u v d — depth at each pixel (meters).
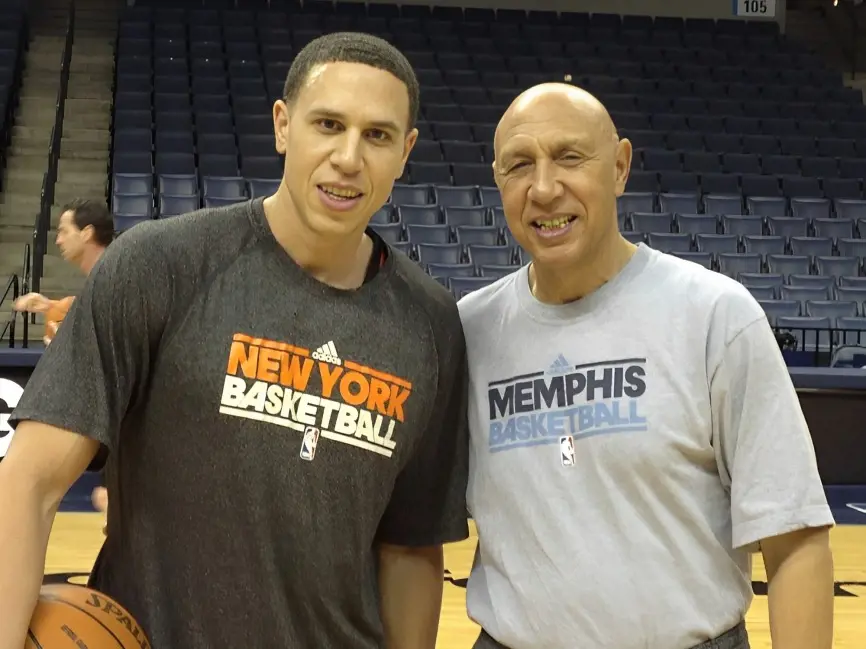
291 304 1.24
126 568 1.25
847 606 3.00
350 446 1.23
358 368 1.25
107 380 1.16
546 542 1.29
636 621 1.24
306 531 1.22
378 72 1.19
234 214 1.27
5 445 3.96
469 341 1.44
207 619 1.21
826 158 8.28
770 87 9.41
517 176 1.33
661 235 6.79
